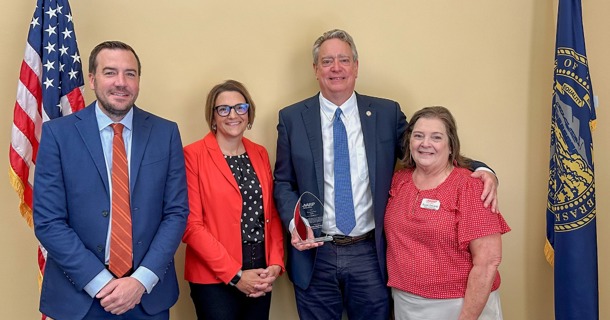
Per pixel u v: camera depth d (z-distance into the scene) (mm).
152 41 2625
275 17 2695
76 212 1889
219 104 2293
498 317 2143
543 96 2783
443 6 2742
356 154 2373
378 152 2342
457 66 2760
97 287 1828
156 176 1990
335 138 2377
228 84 2346
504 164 2791
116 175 1925
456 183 2076
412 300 2123
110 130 1980
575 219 2412
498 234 2002
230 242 2256
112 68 1909
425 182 2166
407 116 2764
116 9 2600
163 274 1944
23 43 2531
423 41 2746
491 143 2783
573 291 2418
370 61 2740
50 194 1860
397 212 2188
